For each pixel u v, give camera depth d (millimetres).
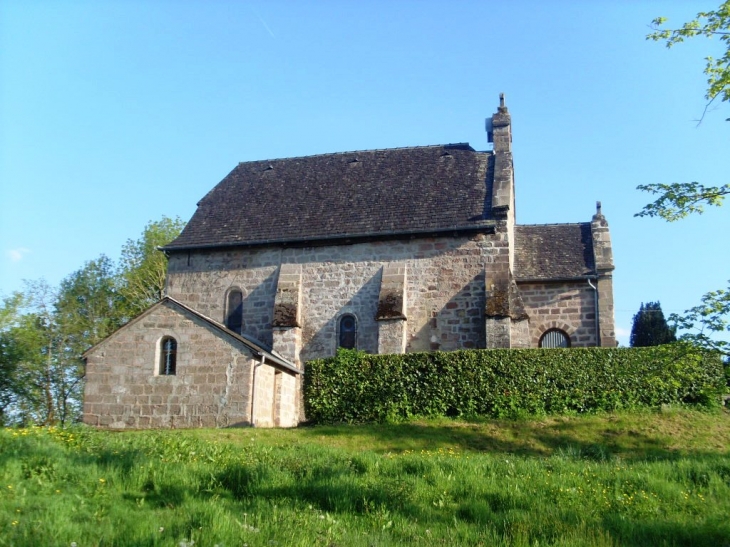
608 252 30547
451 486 15258
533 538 12383
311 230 30969
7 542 10305
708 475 16531
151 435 20062
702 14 18344
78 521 11727
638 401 24312
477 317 28531
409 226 29797
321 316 30031
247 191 34875
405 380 25172
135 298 48562
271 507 13398
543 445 21391
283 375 28172
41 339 43312
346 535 11906
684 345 18156
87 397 26344
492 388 24672
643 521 13461
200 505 12781
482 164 32375
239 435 22172
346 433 22703
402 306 28656
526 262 31438
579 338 29703
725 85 18281
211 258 31953
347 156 35594
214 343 26047
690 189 18297
